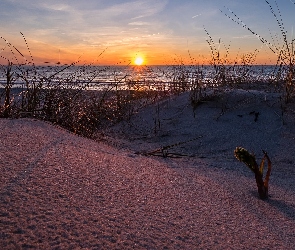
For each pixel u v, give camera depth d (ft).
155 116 15.53
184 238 4.33
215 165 9.32
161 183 6.26
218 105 14.96
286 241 4.77
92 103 15.42
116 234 4.07
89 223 4.17
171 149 11.53
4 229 3.69
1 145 6.29
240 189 7.01
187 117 14.69
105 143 11.38
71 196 4.77
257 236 4.78
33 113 11.02
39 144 6.82
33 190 4.67
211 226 4.83
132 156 8.25
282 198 6.74
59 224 4.00
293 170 9.40
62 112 11.91
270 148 11.41
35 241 3.61
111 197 5.07
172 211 5.07
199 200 5.79
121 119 15.65
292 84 14.37
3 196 4.33
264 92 15.58
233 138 12.39
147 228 4.37
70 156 6.48
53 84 12.53
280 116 13.32
